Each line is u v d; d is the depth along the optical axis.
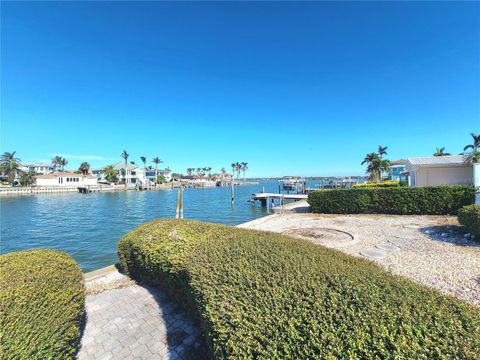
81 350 3.13
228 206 32.75
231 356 1.84
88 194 55.50
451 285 4.35
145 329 3.54
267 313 1.93
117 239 14.55
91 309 4.09
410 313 1.70
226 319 2.07
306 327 1.73
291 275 2.29
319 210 14.88
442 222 9.92
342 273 2.27
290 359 1.65
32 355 2.19
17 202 38.22
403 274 4.92
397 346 1.48
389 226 9.84
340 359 1.51
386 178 55.03
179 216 13.42
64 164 85.88
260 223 11.84
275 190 73.94
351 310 1.78
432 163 19.17
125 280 5.21
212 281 2.52
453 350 1.43
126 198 46.28
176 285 3.99
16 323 2.14
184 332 3.45
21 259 3.05
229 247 3.21
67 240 14.45
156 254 4.26
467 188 11.45
